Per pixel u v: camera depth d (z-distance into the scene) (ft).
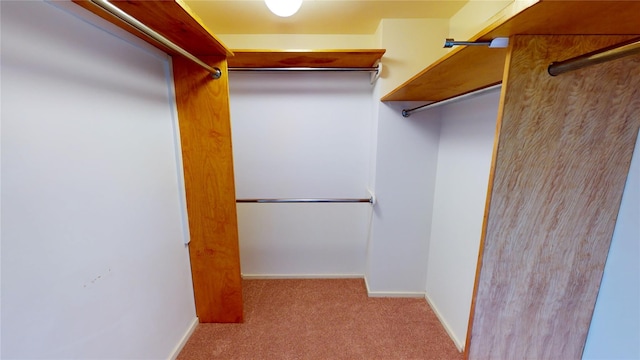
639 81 2.32
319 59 5.66
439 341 5.36
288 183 7.27
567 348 2.99
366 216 7.43
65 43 2.68
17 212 2.28
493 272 2.74
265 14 5.32
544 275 2.76
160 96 4.42
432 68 3.13
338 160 7.14
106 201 3.25
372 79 6.37
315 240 7.63
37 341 2.47
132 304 3.74
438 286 6.09
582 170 2.50
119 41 3.44
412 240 6.59
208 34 3.78
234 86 6.74
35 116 2.41
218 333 5.52
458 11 5.20
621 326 2.86
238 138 7.02
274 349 5.12
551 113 2.36
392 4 4.91
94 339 3.10
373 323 5.87
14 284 2.28
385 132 6.04
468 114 4.81
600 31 2.14
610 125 2.41
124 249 3.57
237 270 5.57
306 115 6.90
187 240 5.27
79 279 2.88
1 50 2.15
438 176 6.11
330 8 5.07
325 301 6.68
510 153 2.44
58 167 2.63
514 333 2.92
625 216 2.62
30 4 2.35
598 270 2.75
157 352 4.36
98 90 3.11
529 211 2.58
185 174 5.10
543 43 2.23
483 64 2.97
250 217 7.47
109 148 3.29
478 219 4.51
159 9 3.02
